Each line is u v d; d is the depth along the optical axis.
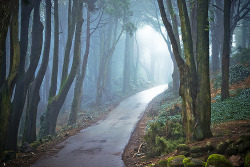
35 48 12.98
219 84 17.94
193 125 7.80
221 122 10.39
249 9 17.61
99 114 23.30
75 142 11.88
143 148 9.59
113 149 10.23
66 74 17.77
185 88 8.06
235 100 12.80
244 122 9.38
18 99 11.95
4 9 4.80
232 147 5.63
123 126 16.22
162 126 10.50
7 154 9.05
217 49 25.05
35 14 13.38
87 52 21.77
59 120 26.25
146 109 23.97
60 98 16.84
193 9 14.70
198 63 7.97
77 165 8.13
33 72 12.71
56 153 9.86
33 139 14.03
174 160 6.18
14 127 11.63
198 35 8.02
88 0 19.78
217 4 23.31
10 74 9.79
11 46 9.91
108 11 24.19
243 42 33.47
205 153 6.24
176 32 19.95
